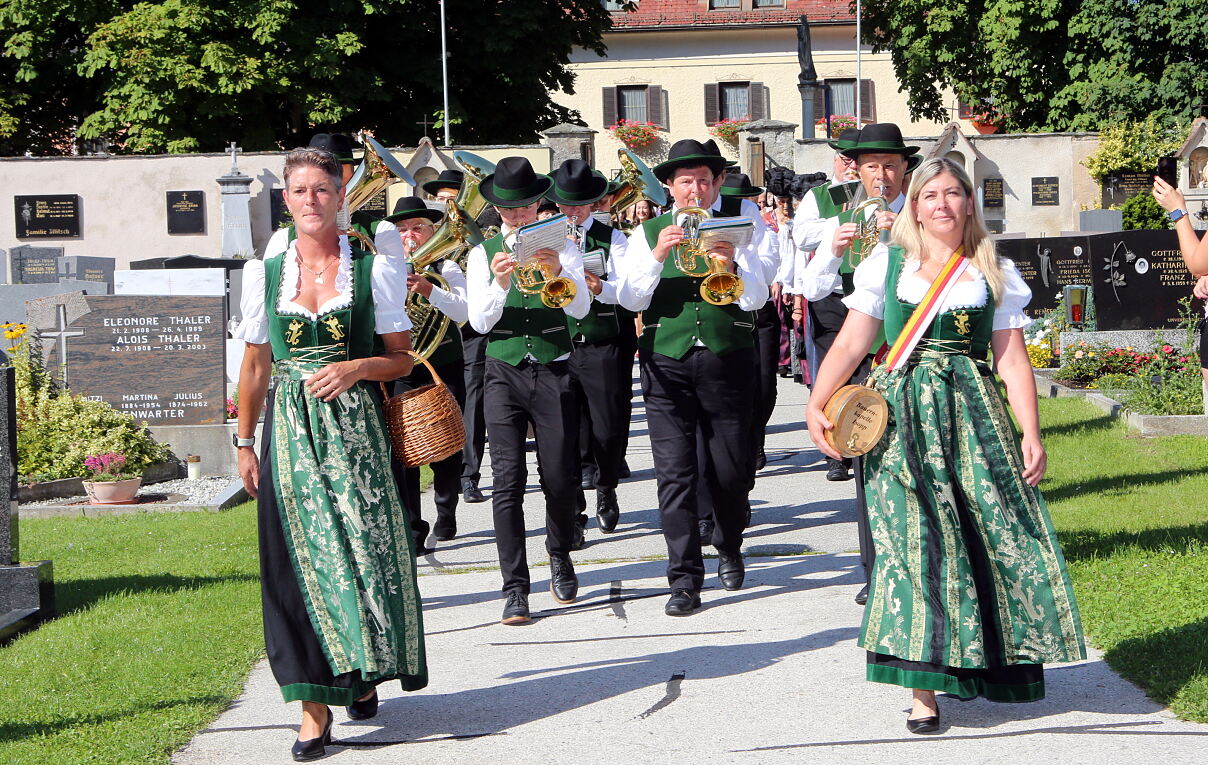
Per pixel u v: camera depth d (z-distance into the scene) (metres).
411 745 4.52
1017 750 4.08
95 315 11.93
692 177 6.16
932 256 4.40
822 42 44.56
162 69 26.89
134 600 7.04
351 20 28.14
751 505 9.03
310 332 4.48
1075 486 8.33
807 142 28.34
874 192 6.20
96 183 27.17
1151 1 28.97
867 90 44.31
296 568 4.38
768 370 9.86
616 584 6.96
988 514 4.22
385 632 4.37
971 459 4.25
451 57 29.70
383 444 4.58
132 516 10.08
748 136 30.00
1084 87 29.53
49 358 11.96
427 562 7.90
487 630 6.19
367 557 4.39
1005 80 31.22
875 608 4.25
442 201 9.78
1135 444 9.84
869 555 5.93
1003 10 29.94
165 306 11.95
